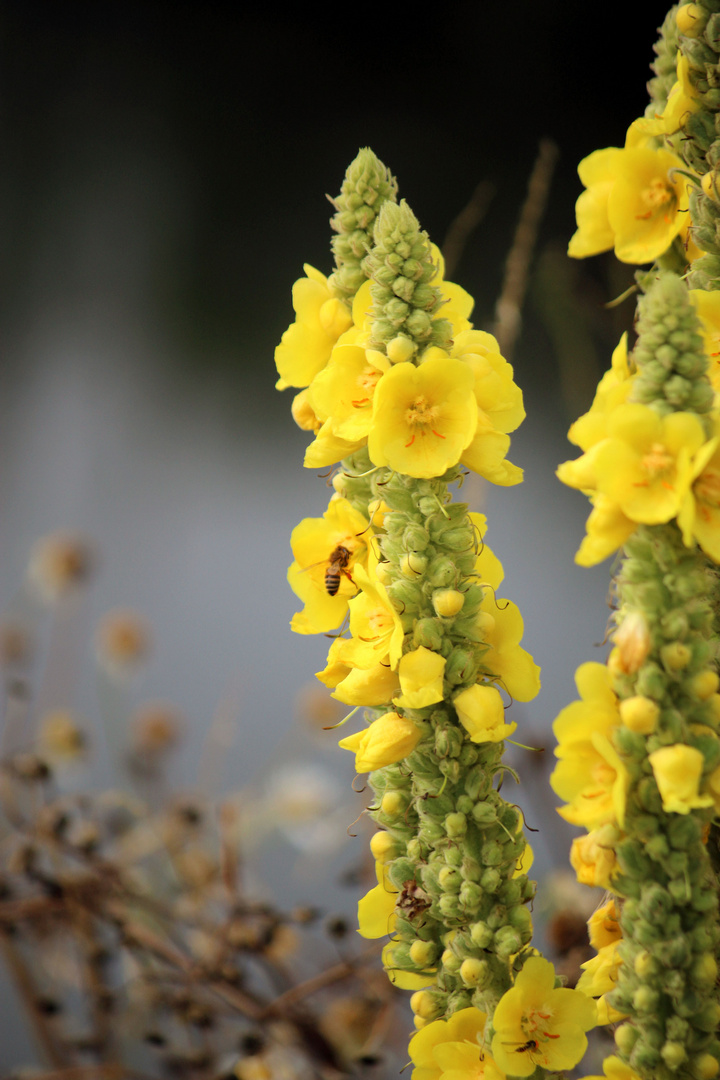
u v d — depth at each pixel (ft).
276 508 12.06
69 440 12.78
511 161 15.06
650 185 3.92
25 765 4.53
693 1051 3.73
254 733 8.13
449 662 3.77
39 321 15.06
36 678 8.00
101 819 5.03
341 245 3.94
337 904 5.98
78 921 4.55
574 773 3.72
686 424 3.64
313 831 5.97
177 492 12.12
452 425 3.77
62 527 11.19
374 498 3.86
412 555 3.76
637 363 3.69
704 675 3.68
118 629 7.06
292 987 4.61
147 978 4.49
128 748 6.00
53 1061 4.59
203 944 4.64
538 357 11.60
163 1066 4.56
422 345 3.80
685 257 3.93
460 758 3.81
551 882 4.60
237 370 14.38
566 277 6.40
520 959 3.81
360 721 6.39
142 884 4.73
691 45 3.87
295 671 9.27
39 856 4.51
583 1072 4.25
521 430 11.51
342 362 3.82
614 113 15.03
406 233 3.80
